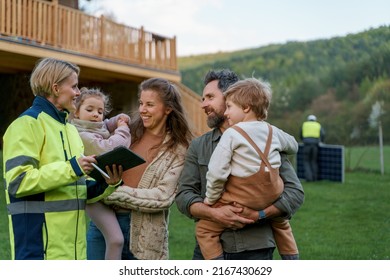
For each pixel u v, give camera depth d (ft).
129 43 54.29
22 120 10.89
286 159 12.46
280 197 11.94
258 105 11.94
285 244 12.51
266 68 125.80
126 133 13.41
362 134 98.12
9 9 42.39
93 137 13.12
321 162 50.47
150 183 12.96
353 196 41.45
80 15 48.75
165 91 13.28
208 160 12.34
